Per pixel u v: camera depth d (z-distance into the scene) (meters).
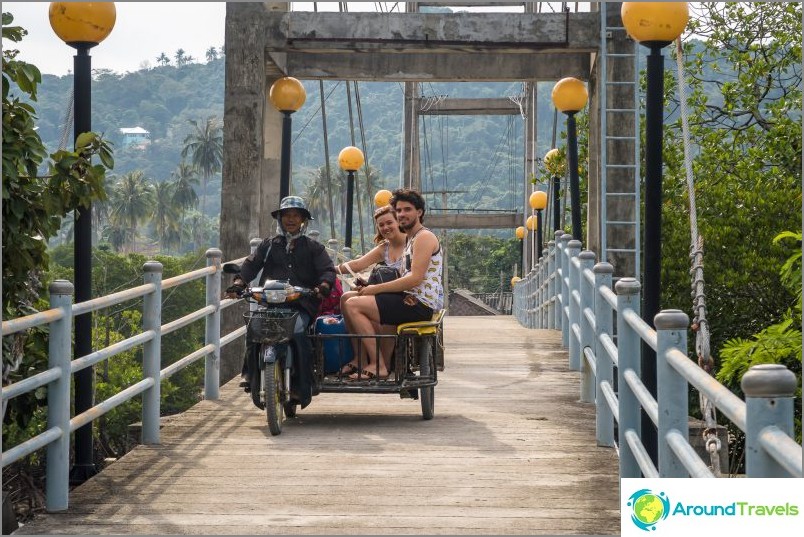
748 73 41.06
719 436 16.89
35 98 13.47
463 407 19.91
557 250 36.78
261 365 16.78
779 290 34.91
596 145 31.72
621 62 29.05
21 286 13.67
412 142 73.12
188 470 14.41
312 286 17.39
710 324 35.16
